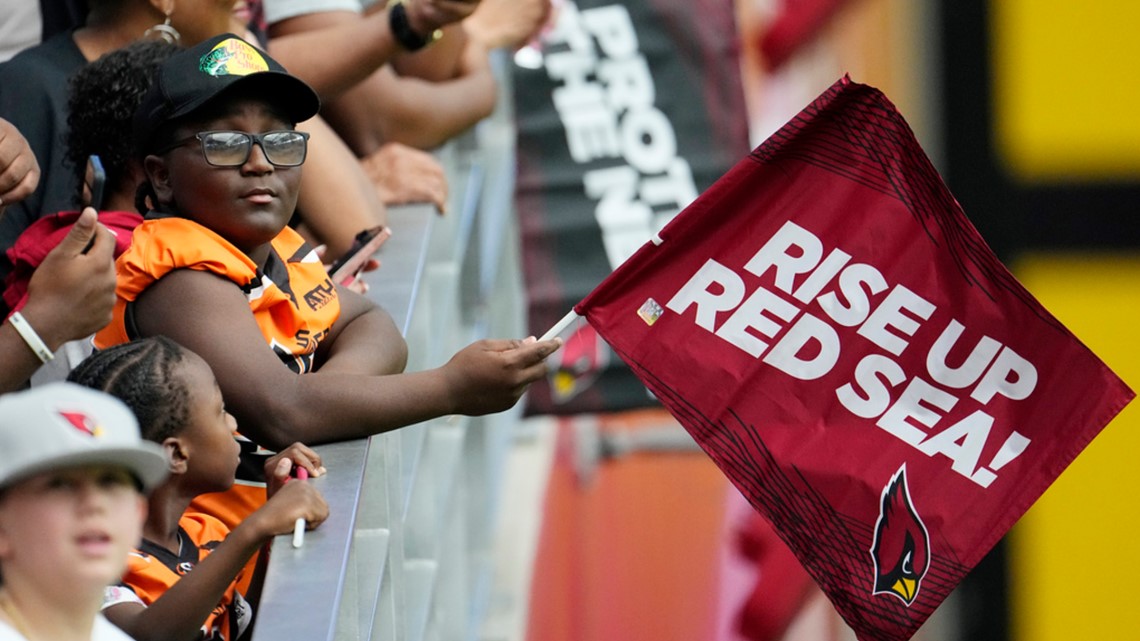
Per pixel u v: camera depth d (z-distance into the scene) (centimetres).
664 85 2653
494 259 2425
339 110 1900
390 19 1669
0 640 712
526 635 2692
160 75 1200
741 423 1366
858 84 1359
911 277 1379
